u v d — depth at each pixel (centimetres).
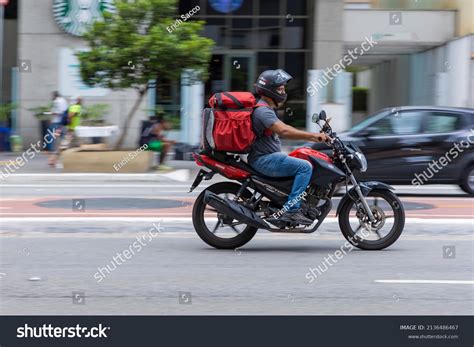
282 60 5153
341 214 1647
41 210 2308
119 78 3600
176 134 4959
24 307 1205
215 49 5153
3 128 4744
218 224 1669
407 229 1956
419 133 2777
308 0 5131
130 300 1244
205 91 5156
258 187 1600
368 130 2777
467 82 4972
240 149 1572
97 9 4778
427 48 5738
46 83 4834
